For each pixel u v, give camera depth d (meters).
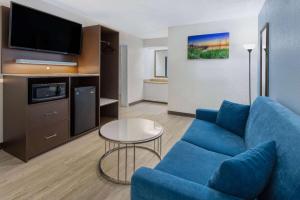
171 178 1.05
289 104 1.82
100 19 4.25
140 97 6.95
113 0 3.17
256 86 4.09
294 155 0.92
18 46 2.68
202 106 4.71
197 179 1.32
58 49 3.27
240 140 2.12
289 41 1.81
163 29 5.23
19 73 2.85
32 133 2.46
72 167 2.31
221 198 0.90
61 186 1.94
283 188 0.88
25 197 1.77
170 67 5.04
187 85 4.86
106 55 4.39
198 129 2.34
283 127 1.23
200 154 1.69
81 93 3.26
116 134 2.15
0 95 2.66
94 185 1.97
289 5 1.80
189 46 4.70
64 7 3.49
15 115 2.49
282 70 2.03
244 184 0.89
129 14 3.90
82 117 3.30
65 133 2.96
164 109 5.80
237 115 2.34
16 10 2.59
